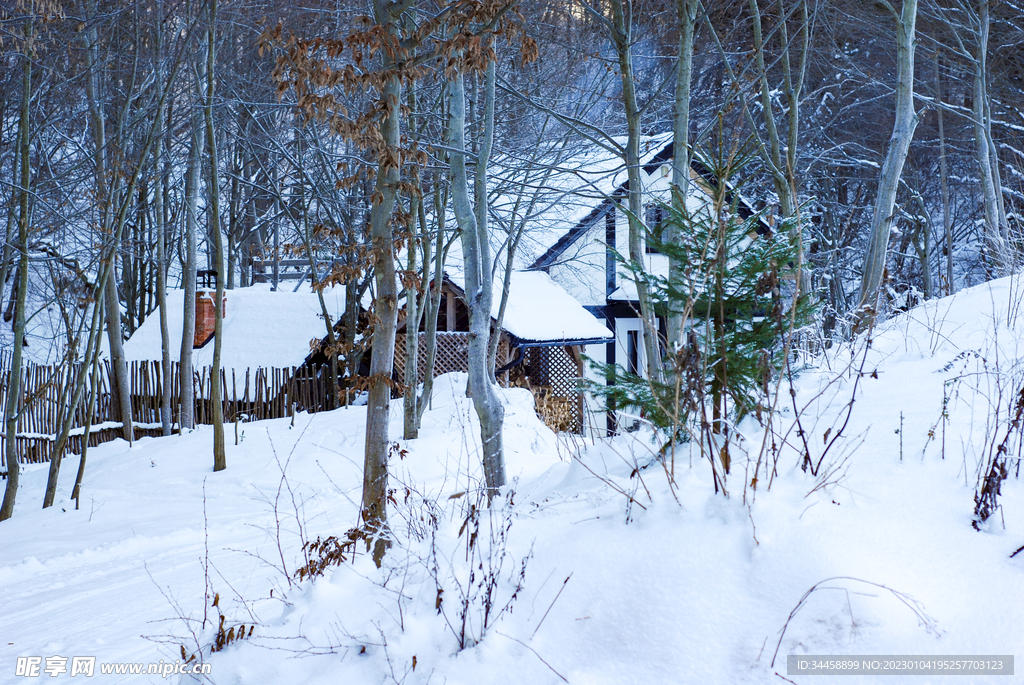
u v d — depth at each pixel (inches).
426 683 114.8
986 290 288.0
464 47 256.1
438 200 559.8
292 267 1435.8
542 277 833.5
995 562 115.6
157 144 617.6
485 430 356.5
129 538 357.1
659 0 570.9
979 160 701.9
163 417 688.4
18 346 466.0
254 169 1080.8
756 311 155.2
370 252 267.4
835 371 200.2
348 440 549.3
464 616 122.5
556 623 122.2
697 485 141.4
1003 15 819.4
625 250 823.1
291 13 525.0
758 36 536.1
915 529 122.3
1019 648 102.1
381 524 190.5
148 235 1063.6
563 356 798.5
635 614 118.7
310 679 120.3
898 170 422.9
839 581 114.5
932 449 146.3
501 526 147.7
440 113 533.0
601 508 146.3
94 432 673.6
